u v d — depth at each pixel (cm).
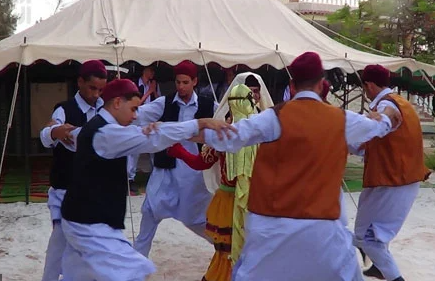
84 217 368
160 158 543
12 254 633
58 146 449
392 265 500
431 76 1063
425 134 1827
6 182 1045
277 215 363
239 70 1109
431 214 850
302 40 1062
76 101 461
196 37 991
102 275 364
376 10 1563
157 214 542
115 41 914
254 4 1120
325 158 363
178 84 539
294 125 362
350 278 371
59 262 455
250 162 445
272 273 368
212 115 548
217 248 471
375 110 495
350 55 1052
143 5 1073
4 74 1271
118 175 374
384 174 492
